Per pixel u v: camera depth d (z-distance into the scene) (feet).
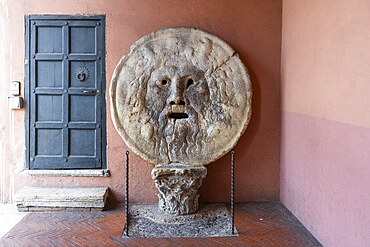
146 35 18.62
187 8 18.97
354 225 11.55
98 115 19.02
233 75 18.63
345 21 12.17
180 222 16.79
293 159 17.44
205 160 18.17
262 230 15.84
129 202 19.10
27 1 18.71
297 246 14.25
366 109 10.82
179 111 18.37
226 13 19.03
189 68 18.45
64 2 18.74
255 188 19.53
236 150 19.38
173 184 16.97
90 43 18.94
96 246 14.30
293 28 17.46
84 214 17.65
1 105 18.94
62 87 18.97
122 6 18.80
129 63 18.47
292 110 17.58
